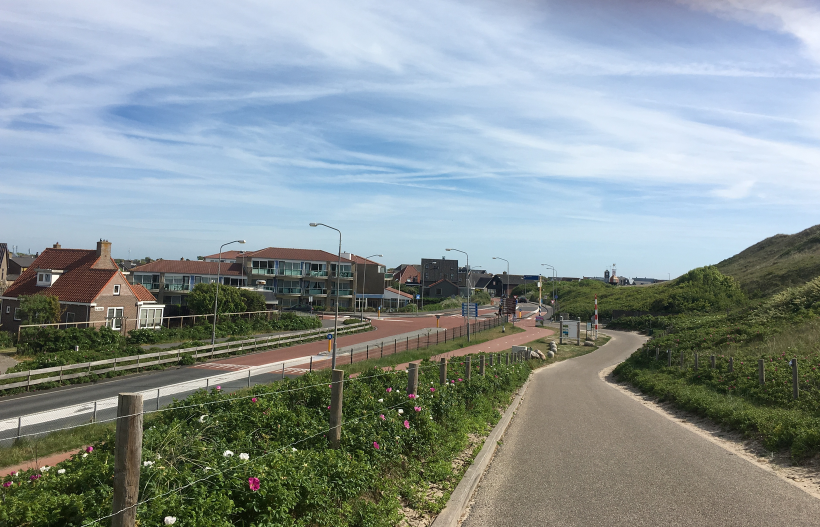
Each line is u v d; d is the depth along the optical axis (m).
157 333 43.03
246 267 83.19
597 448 9.69
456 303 106.88
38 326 35.56
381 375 11.88
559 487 7.20
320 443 6.63
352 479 5.74
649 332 61.06
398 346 45.78
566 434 11.10
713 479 7.55
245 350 39.75
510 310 78.50
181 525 3.82
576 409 15.04
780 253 82.12
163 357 32.22
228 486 4.52
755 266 83.62
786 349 18.81
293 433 6.93
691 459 8.84
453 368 16.28
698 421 13.34
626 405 16.42
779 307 30.89
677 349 27.22
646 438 10.75
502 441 10.34
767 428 10.23
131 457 3.51
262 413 7.49
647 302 78.00
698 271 81.88
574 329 53.50
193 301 53.41
